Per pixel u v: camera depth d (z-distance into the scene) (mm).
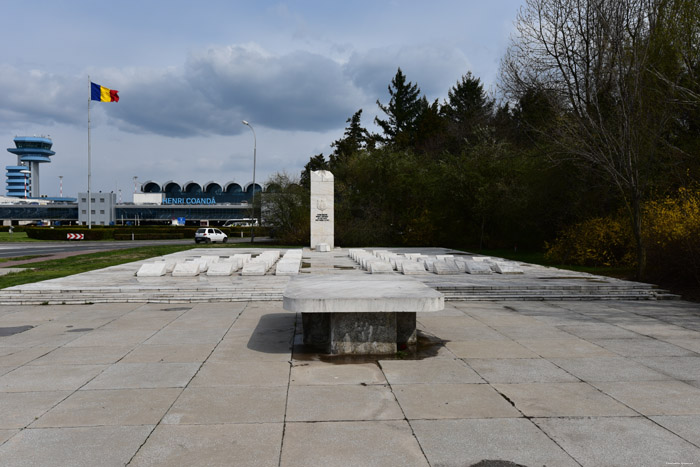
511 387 5305
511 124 43719
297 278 9391
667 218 14289
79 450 3791
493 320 9156
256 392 5137
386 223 38812
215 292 11828
